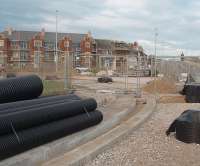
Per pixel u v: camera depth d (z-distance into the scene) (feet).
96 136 29.86
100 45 355.77
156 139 30.99
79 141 26.86
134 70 97.50
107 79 98.99
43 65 77.71
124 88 74.79
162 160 24.73
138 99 54.54
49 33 332.39
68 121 27.27
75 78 102.83
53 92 51.06
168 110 48.91
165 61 104.22
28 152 22.08
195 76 89.56
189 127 29.58
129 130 33.04
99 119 32.17
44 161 22.40
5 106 23.71
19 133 21.98
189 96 58.75
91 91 64.90
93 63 116.06
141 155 25.89
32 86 28.12
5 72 75.00
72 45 335.88
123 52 347.77
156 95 65.77
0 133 20.65
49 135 24.36
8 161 20.20
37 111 23.99
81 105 29.81
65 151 24.94
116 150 27.22
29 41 313.94
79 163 22.77
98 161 24.26
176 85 84.23
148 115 42.19
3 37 303.68
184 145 29.01
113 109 42.27
